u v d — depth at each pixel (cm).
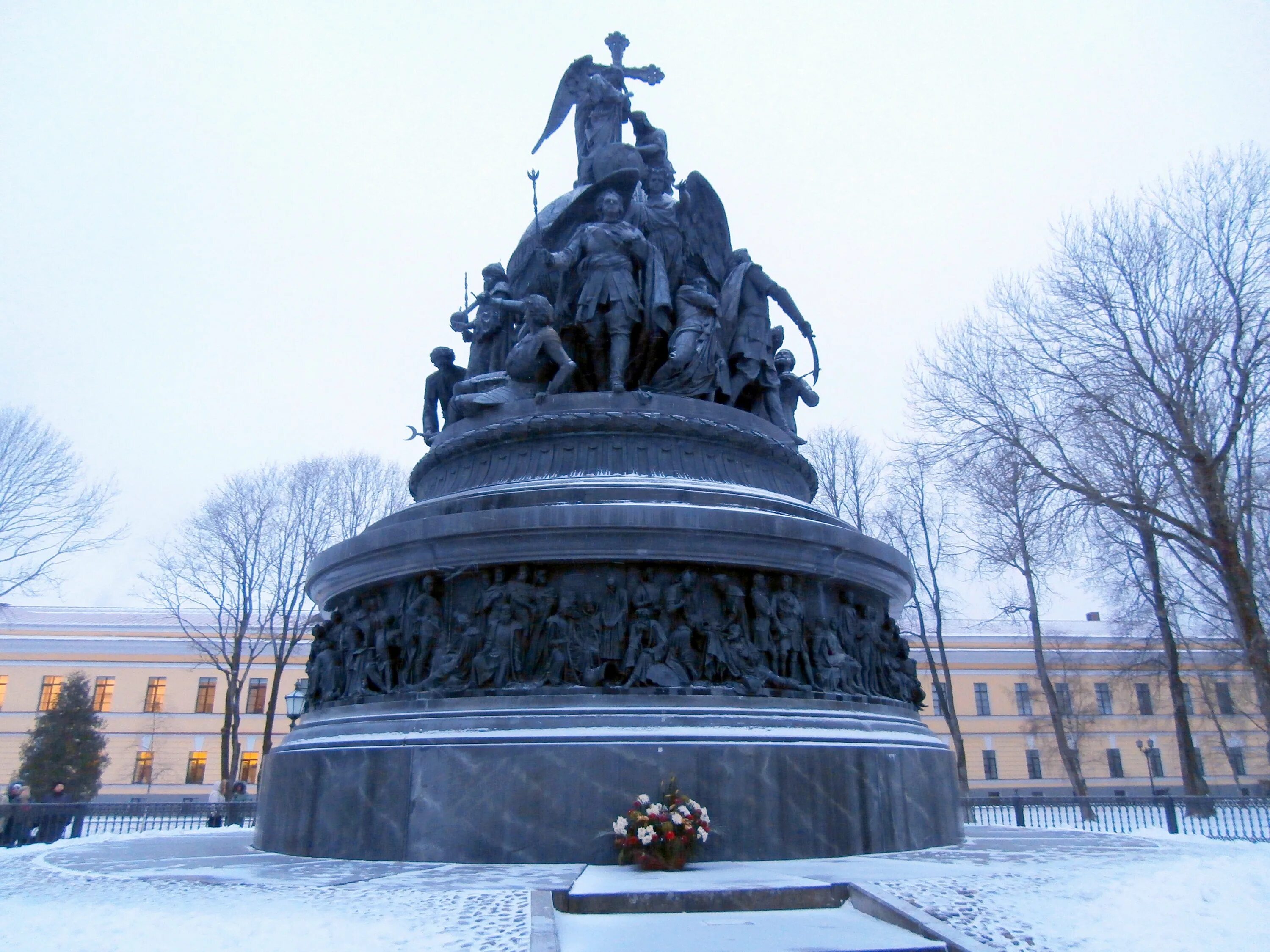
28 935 618
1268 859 1012
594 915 731
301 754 1147
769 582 1198
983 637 6134
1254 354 2295
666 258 1597
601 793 977
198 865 1005
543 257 1584
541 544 1136
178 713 5666
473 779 995
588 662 1093
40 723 5009
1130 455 2408
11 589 3103
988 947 583
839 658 1209
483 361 1658
